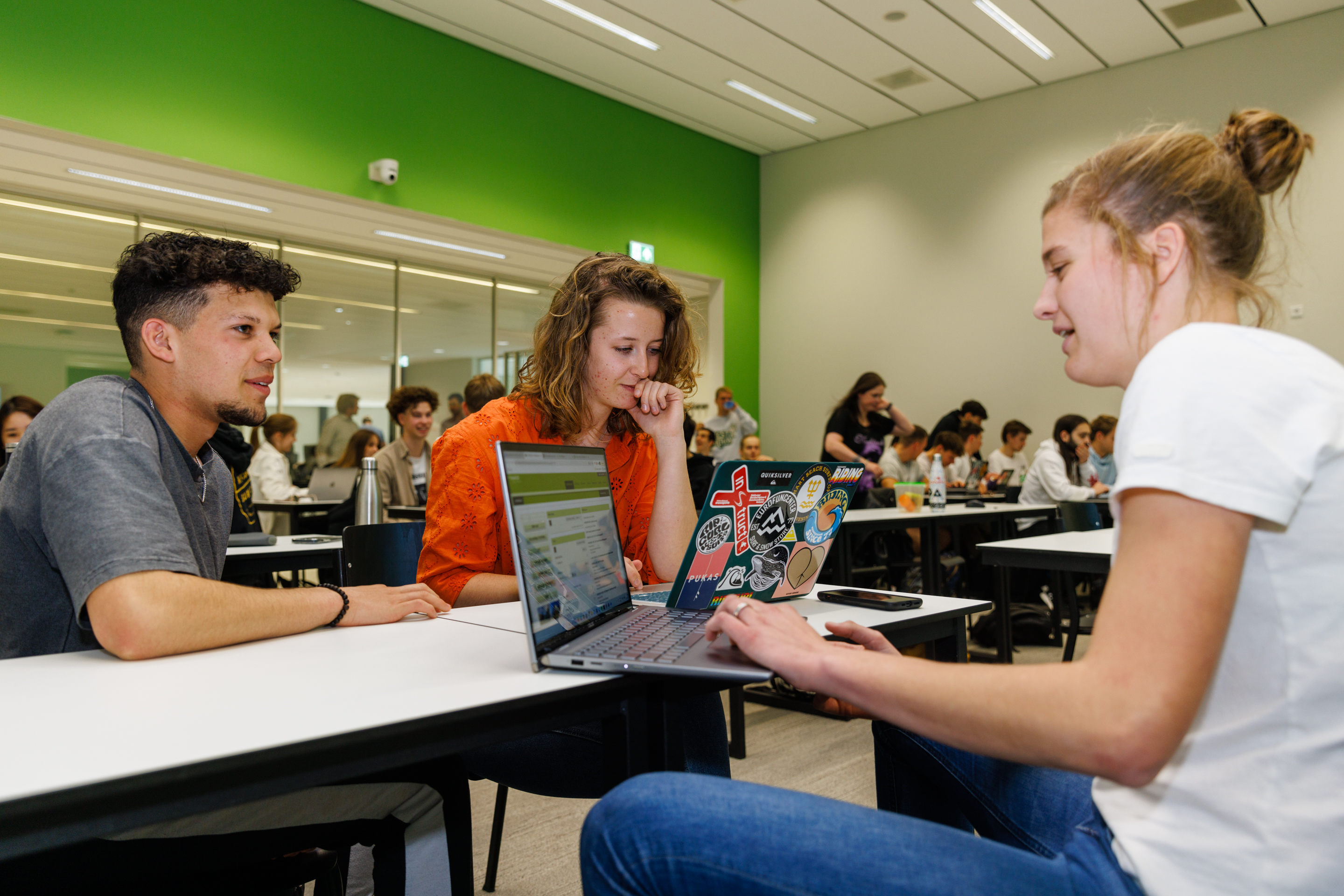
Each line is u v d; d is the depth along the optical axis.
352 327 6.72
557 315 1.50
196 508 1.14
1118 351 0.69
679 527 1.47
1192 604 0.53
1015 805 0.90
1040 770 0.90
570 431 1.51
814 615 1.20
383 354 6.91
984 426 7.97
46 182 4.95
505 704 0.72
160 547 0.89
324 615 1.04
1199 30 6.49
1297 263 6.15
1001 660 3.75
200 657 0.88
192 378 1.09
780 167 9.45
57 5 4.95
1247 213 0.66
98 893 0.76
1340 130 6.08
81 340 5.43
